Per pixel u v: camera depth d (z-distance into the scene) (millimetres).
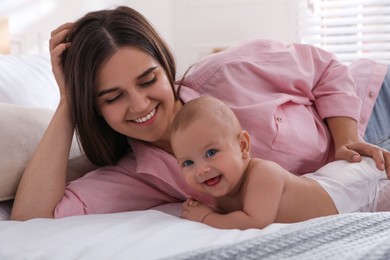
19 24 2121
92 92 1094
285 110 1298
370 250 643
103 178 1178
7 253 780
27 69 1546
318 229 746
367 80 1587
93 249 754
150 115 1104
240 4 3213
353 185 1045
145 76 1068
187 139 946
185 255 671
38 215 1065
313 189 1006
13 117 1178
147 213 971
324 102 1369
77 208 1084
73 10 2502
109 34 1074
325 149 1304
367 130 1504
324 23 3074
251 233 806
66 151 1140
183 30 3332
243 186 982
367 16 3045
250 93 1286
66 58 1140
